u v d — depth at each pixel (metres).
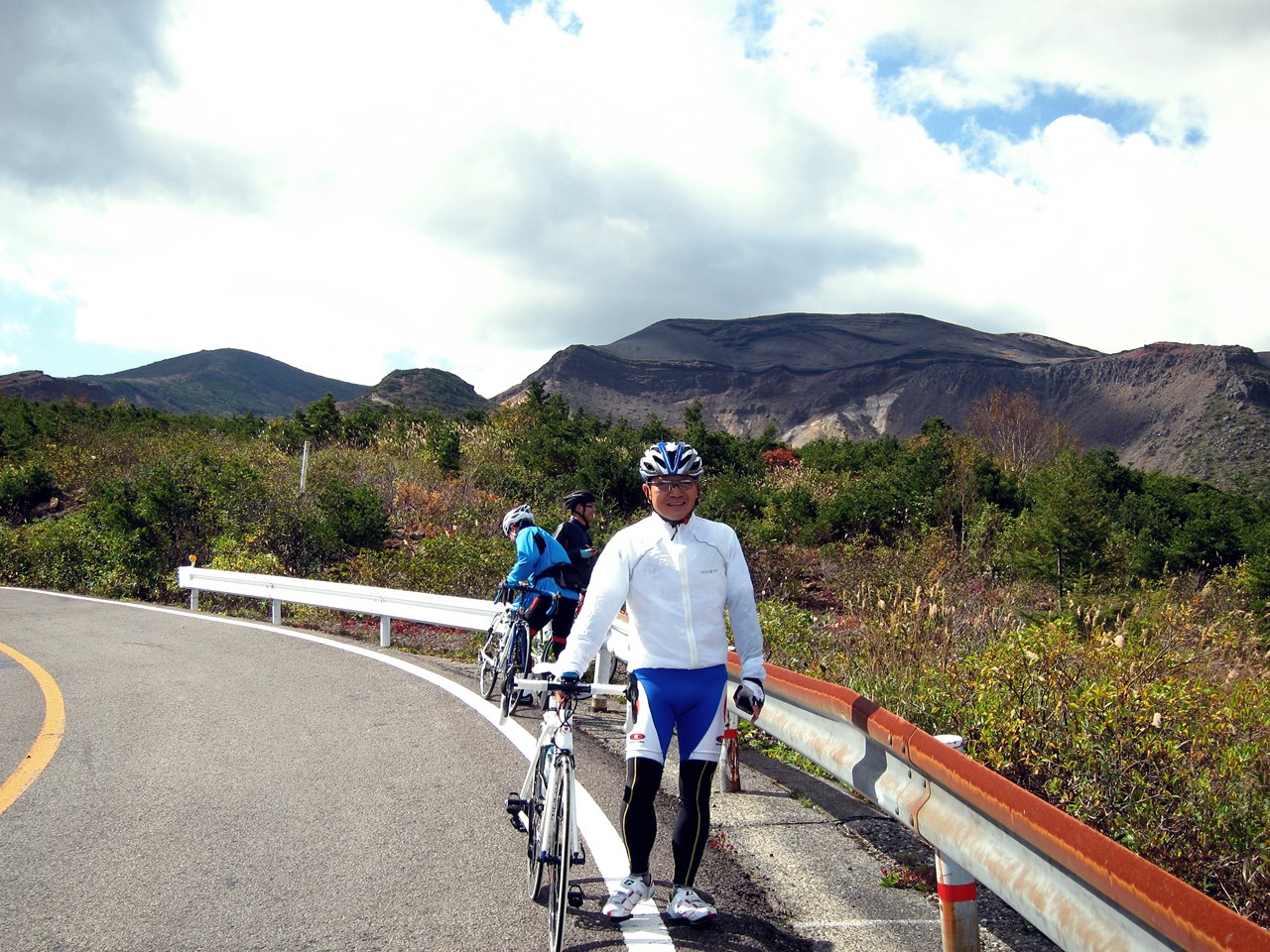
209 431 33.69
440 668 9.80
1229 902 4.37
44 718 7.29
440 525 20.39
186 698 8.04
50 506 24.78
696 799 3.72
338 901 3.97
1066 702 5.42
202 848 4.59
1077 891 2.51
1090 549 15.01
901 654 7.66
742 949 3.56
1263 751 5.21
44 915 3.82
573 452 25.39
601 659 8.20
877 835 4.85
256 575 13.72
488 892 4.09
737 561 3.81
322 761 6.14
